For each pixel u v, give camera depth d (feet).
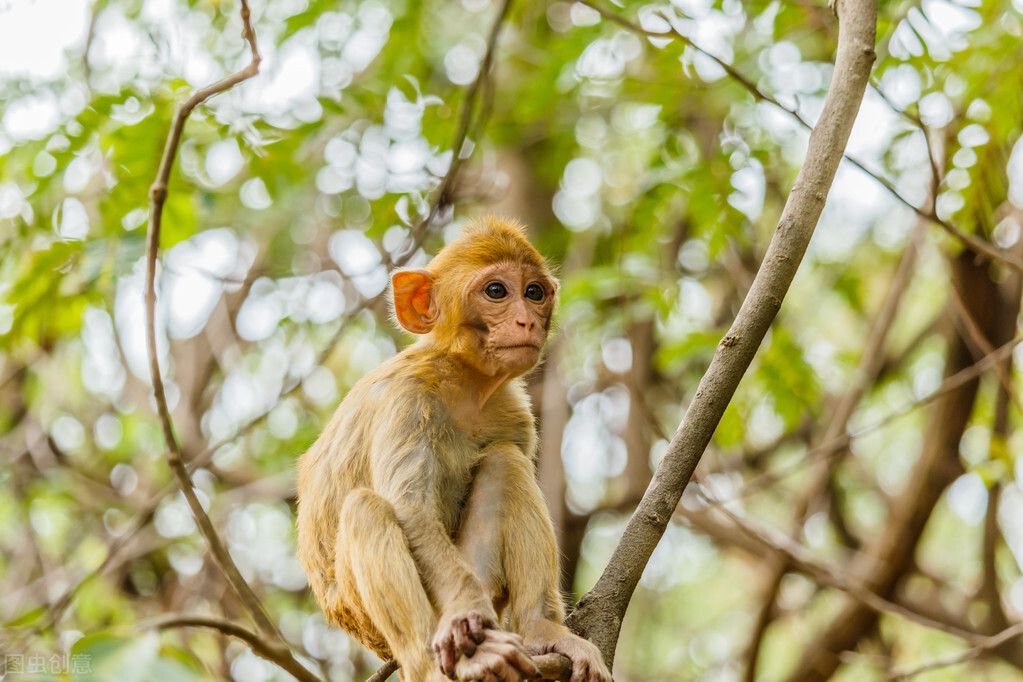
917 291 50.90
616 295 44.34
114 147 35.29
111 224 36.17
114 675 13.35
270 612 50.29
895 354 50.31
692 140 45.39
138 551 49.34
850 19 22.70
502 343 26.09
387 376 26.25
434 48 50.39
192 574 50.98
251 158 38.91
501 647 20.49
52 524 53.06
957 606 50.55
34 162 35.60
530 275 26.99
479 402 27.04
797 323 52.90
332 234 53.42
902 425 58.59
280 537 54.54
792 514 52.37
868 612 45.44
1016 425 45.06
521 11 49.85
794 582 58.54
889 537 44.93
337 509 25.79
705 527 48.01
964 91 36.50
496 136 50.49
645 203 42.32
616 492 53.78
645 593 66.08
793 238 21.79
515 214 51.60
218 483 53.36
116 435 53.57
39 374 51.21
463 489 26.84
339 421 26.58
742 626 65.72
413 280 27.43
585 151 52.54
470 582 22.15
